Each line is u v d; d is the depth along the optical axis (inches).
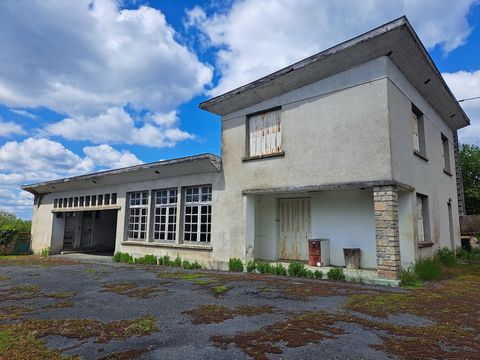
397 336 169.6
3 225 796.6
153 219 552.1
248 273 397.1
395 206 315.0
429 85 426.6
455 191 604.4
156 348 155.3
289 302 244.2
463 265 451.8
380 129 324.5
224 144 466.0
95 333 177.6
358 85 345.7
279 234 457.4
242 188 433.4
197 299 257.3
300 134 385.1
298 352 149.2
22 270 457.7
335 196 407.2
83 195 691.4
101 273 417.1
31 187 793.6
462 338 166.6
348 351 150.0
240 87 430.6
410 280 311.3
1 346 159.0
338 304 236.7
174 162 482.6
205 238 474.0
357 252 370.3
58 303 250.8
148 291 292.2
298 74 382.0
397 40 319.9
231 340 165.0
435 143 490.3
